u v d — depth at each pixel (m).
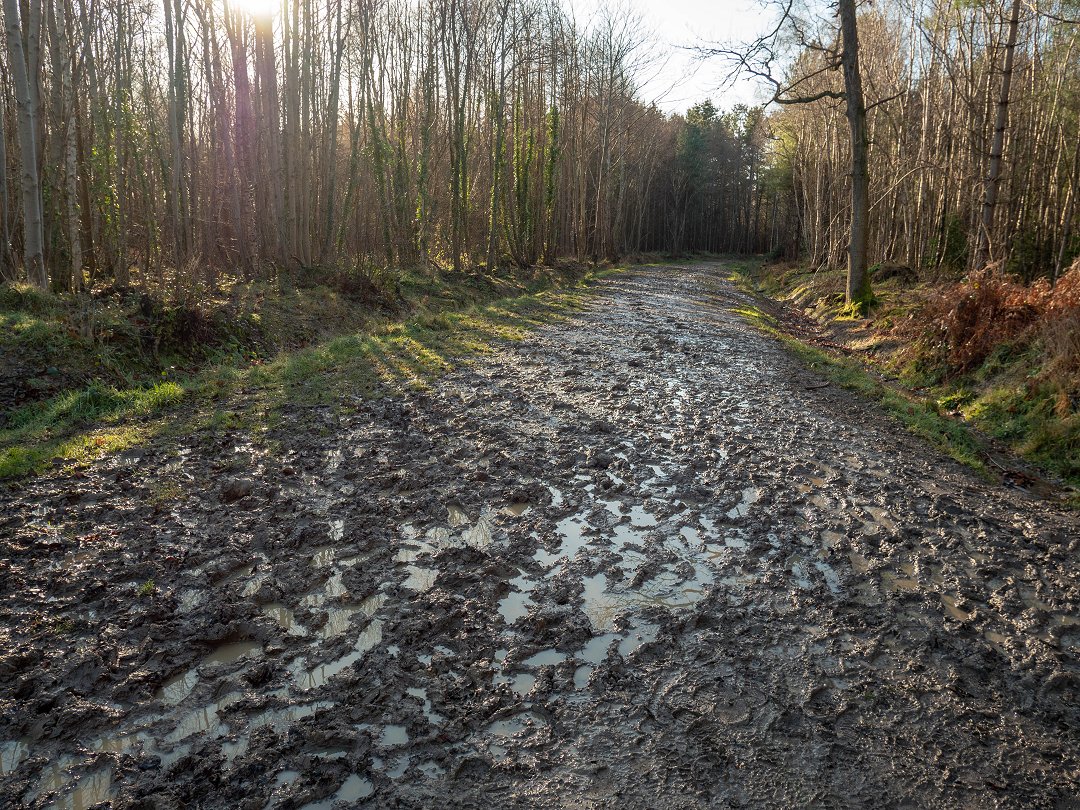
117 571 4.54
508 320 16.09
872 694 3.50
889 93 26.45
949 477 6.71
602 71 40.62
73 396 8.73
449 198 29.67
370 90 22.38
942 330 11.30
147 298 11.74
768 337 15.44
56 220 13.62
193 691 3.45
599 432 7.66
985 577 4.70
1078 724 3.32
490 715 3.29
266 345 13.10
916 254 24.14
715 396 9.49
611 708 3.36
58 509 5.47
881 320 15.66
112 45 17.94
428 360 11.22
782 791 2.88
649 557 4.85
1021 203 20.22
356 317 16.27
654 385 9.98
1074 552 5.13
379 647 3.79
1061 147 18.81
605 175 43.59
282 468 6.37
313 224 21.27
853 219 18.03
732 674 3.63
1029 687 3.58
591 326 15.64
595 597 4.34
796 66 32.28
